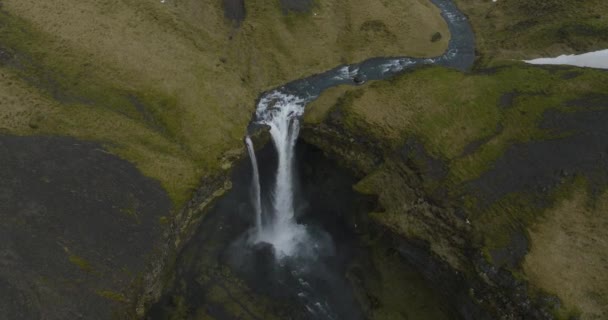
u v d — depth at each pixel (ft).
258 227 175.83
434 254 142.31
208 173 163.94
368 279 157.89
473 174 151.74
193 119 176.96
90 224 135.33
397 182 156.66
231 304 152.35
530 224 137.18
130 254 135.23
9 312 113.70
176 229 148.66
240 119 185.37
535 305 121.80
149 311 142.20
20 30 181.27
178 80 187.21
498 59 213.46
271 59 215.31
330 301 155.94
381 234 158.71
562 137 158.20
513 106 173.27
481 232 137.69
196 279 156.25
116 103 172.14
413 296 149.79
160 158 161.48
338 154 172.35
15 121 151.33
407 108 176.86
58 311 118.11
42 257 124.47
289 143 184.96
